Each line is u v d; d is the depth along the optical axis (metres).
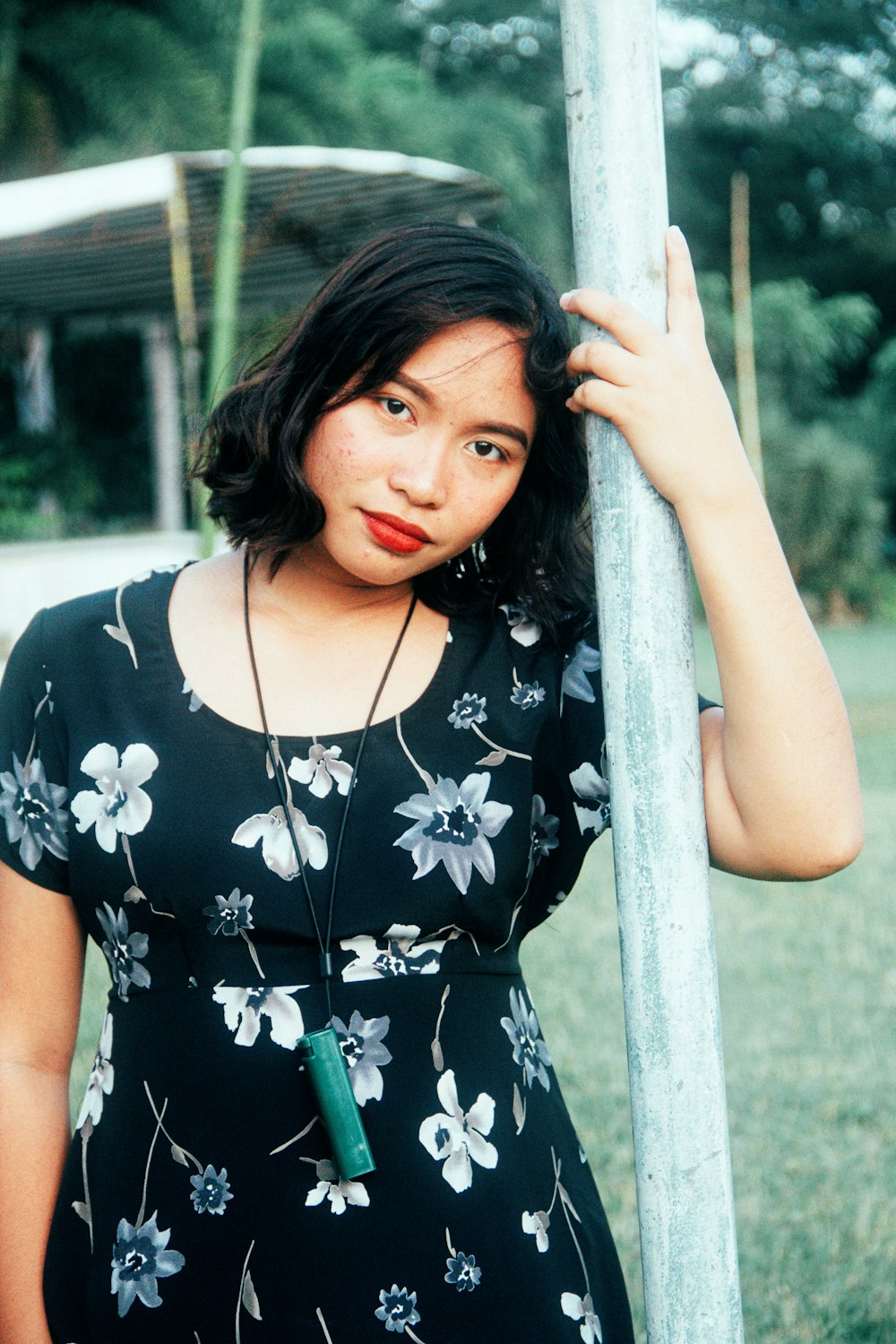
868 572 18.36
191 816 1.19
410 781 1.21
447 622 1.29
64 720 1.24
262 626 1.26
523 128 16.73
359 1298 1.12
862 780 7.29
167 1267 1.14
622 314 1.09
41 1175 1.24
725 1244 1.10
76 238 6.91
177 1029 1.18
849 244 28.09
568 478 1.29
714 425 1.10
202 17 13.11
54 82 12.73
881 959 4.33
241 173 4.66
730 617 1.11
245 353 1.42
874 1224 2.70
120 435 15.78
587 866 5.72
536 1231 1.17
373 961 1.18
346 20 17.38
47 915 1.25
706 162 27.39
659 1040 1.09
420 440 1.14
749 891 5.23
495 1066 1.19
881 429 21.67
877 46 29.17
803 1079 3.41
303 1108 1.14
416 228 1.18
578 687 1.28
